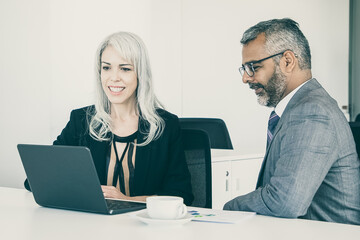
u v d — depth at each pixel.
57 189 1.45
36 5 2.80
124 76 2.15
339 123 1.52
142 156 2.03
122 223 1.27
